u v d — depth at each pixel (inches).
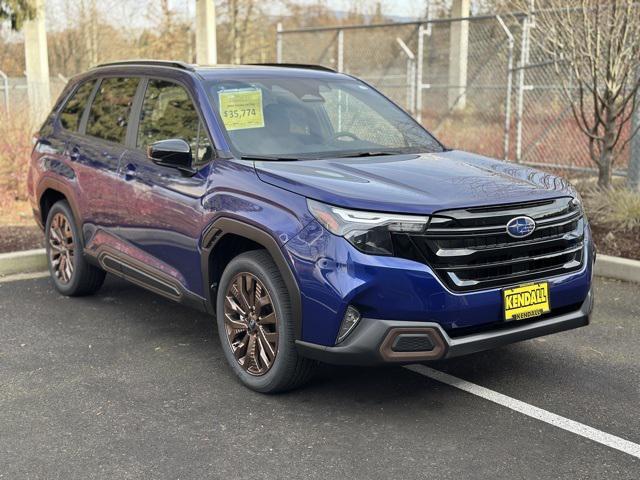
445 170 178.5
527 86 449.7
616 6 312.3
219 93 198.4
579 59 329.1
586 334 215.9
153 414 165.0
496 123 509.7
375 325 151.1
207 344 209.9
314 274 154.5
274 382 169.5
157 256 203.2
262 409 167.3
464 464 142.3
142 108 218.4
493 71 548.4
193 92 200.5
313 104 209.8
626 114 370.0
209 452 147.9
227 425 159.5
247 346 177.8
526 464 142.2
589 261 175.6
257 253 171.0
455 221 153.1
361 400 171.9
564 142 443.2
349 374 187.5
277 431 156.6
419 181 167.2
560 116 443.2
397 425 159.2
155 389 178.7
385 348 151.4
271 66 226.7
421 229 151.5
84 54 1247.5
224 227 174.9
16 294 257.8
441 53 733.9
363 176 169.3
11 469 141.6
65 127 251.1
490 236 157.5
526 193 164.9
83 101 248.1
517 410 166.2
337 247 152.1
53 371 189.9
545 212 164.2
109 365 194.1
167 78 213.5
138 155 211.2
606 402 170.2
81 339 213.8
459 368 191.3
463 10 564.7
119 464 143.3
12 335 216.8
